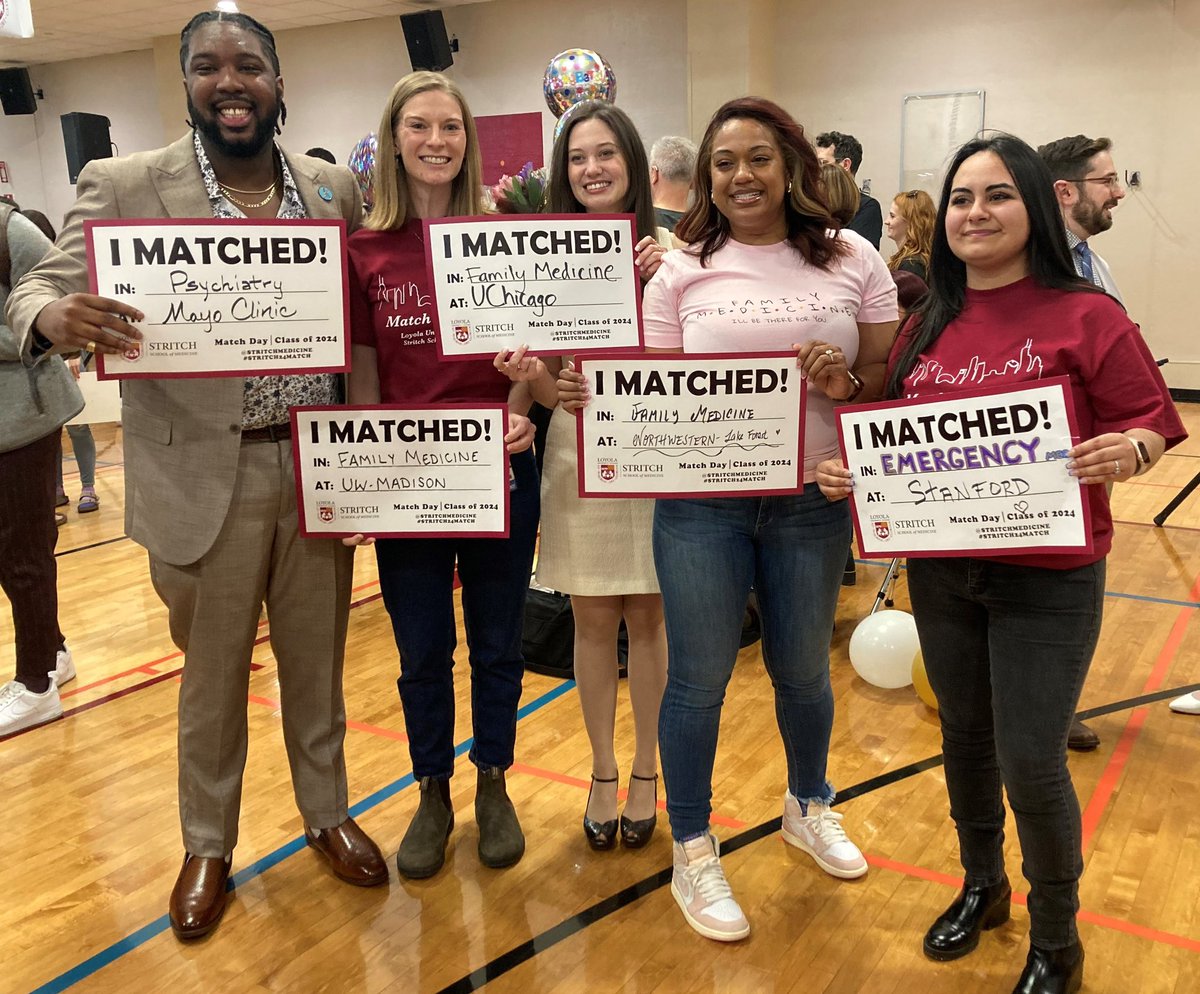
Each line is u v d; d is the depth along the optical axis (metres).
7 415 2.87
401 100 1.98
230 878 2.29
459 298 1.94
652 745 2.34
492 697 2.29
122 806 2.62
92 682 3.48
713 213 1.93
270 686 3.40
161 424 1.94
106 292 1.77
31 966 2.00
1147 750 2.77
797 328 1.86
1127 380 1.55
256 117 1.85
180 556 1.95
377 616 4.13
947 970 1.92
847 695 3.20
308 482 2.03
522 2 9.94
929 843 2.36
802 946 2.00
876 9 8.69
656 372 1.87
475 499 2.04
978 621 1.78
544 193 2.39
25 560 3.03
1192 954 1.94
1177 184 7.95
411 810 2.57
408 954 2.01
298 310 1.86
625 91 9.73
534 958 1.99
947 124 8.61
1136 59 7.86
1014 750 1.69
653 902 2.16
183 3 9.81
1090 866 2.23
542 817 2.52
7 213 2.72
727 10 8.74
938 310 1.73
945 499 1.68
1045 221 1.59
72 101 12.88
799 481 1.90
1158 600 3.99
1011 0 8.19
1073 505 1.59
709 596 1.94
